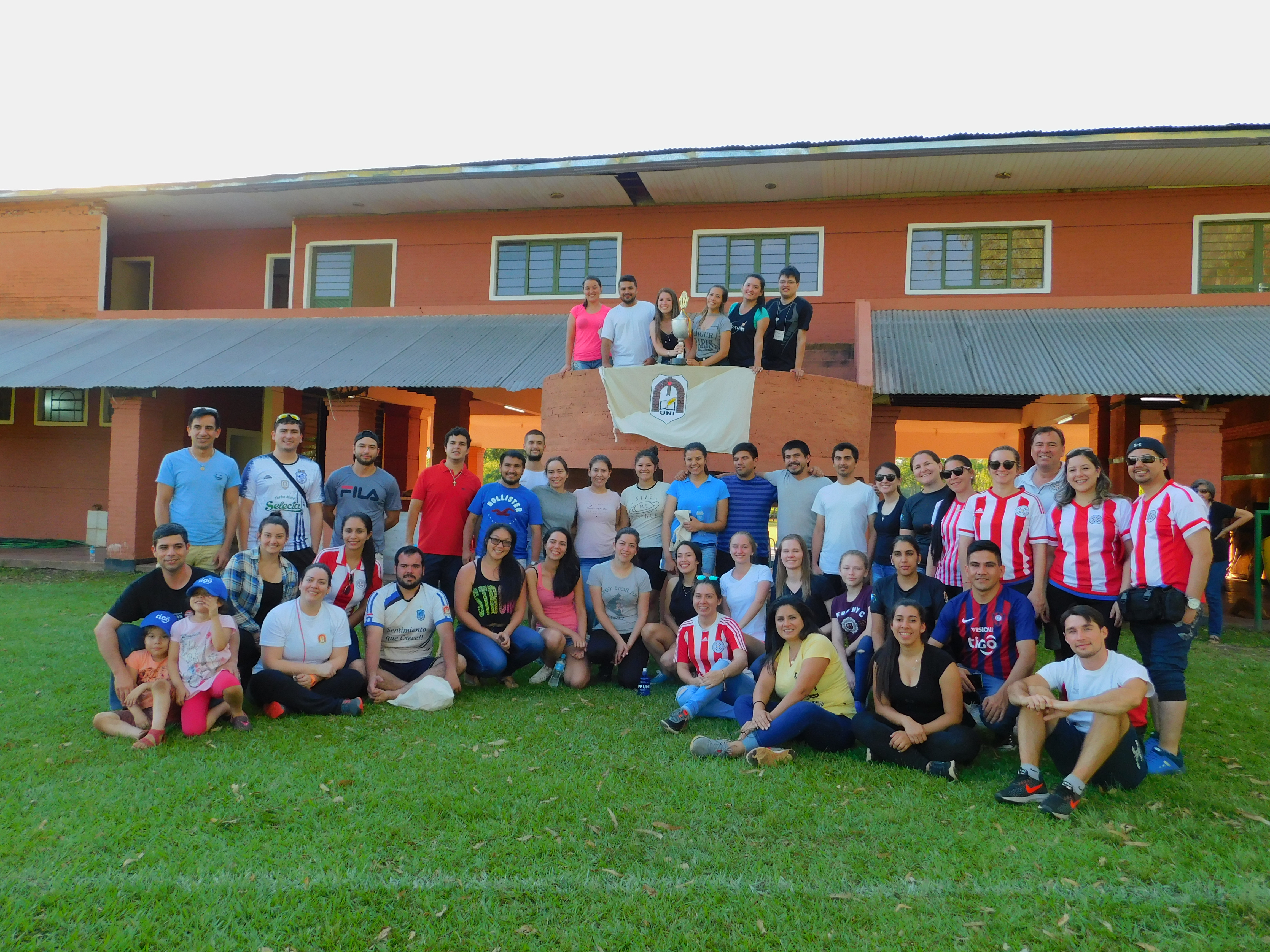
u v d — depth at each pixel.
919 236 14.27
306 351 13.65
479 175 13.98
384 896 3.21
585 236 15.41
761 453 8.78
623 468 9.17
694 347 9.29
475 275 15.78
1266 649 8.93
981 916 3.16
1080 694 4.50
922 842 3.79
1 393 18.09
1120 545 5.31
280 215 16.72
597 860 3.54
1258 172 12.77
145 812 3.92
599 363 9.88
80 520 17.67
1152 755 4.88
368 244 16.28
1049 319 12.83
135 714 5.06
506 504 7.04
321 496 7.04
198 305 17.88
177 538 5.14
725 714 5.72
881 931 3.04
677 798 4.23
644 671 6.52
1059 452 6.14
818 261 14.56
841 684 5.23
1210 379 10.22
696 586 6.38
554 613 6.77
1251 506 14.81
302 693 5.55
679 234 15.05
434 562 7.35
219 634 5.14
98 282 16.42
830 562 6.88
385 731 5.26
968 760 4.69
